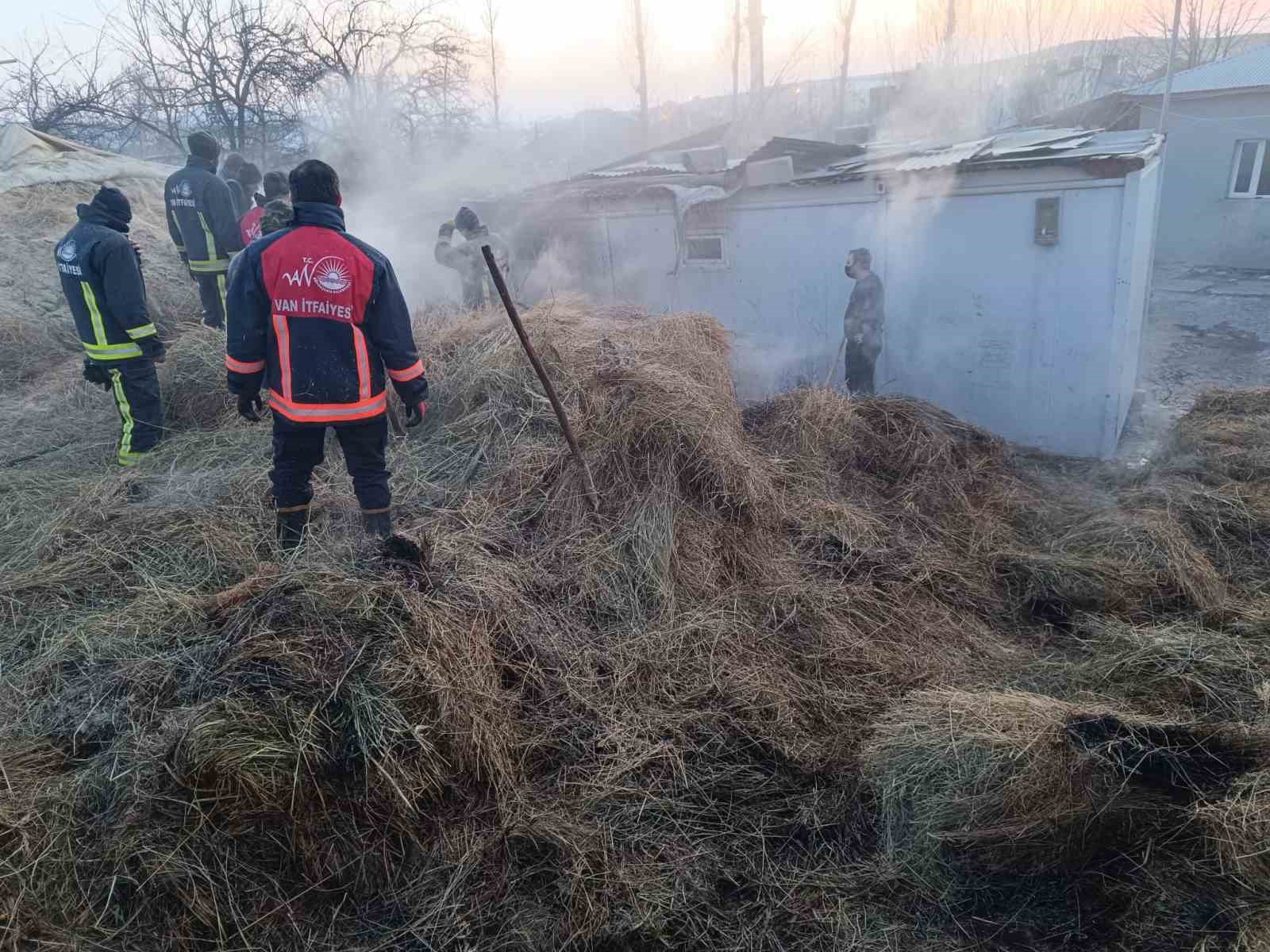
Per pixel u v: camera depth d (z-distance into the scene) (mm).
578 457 3922
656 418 4152
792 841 2824
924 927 2535
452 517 3809
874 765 2971
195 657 2721
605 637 3432
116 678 2703
